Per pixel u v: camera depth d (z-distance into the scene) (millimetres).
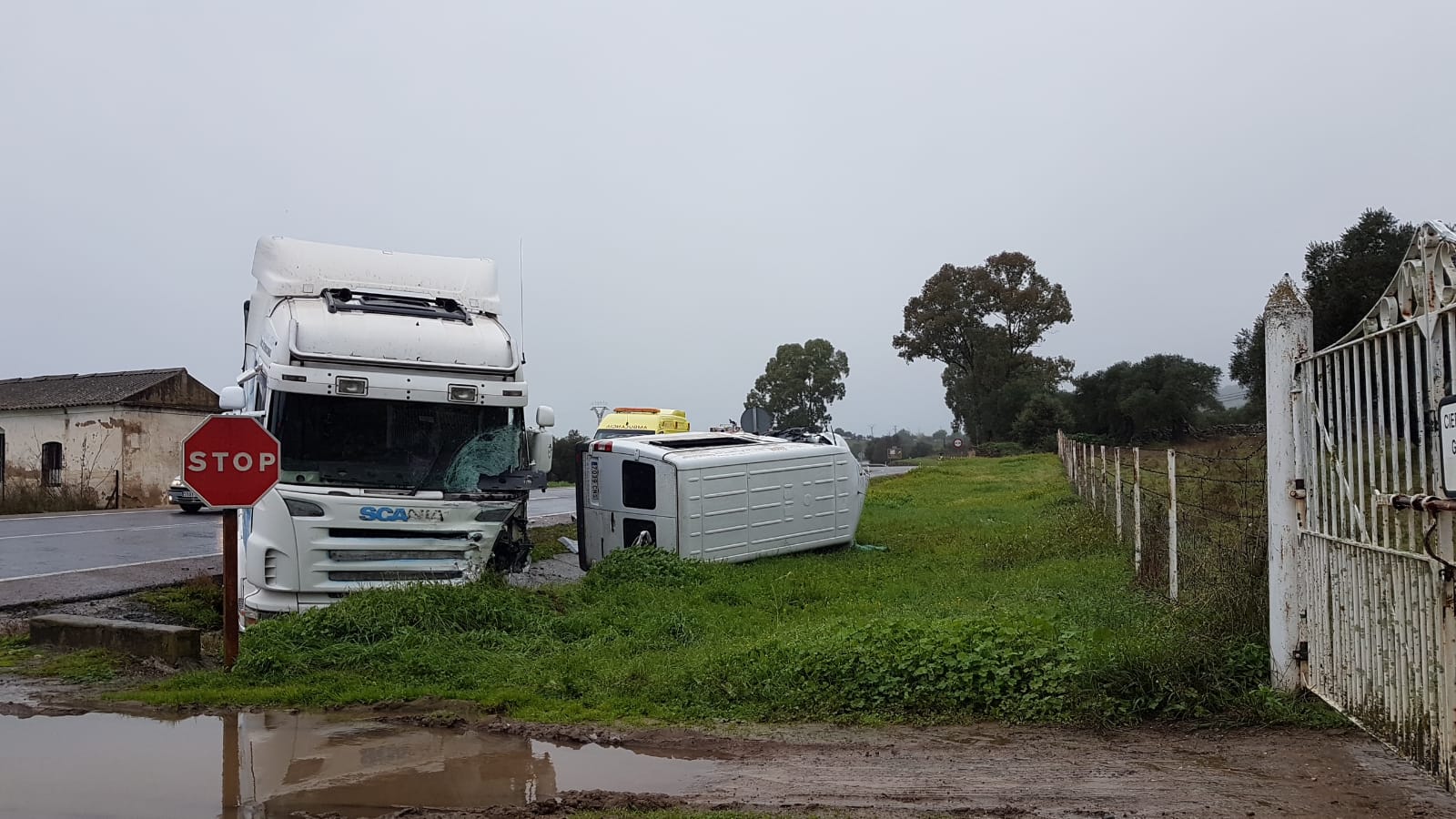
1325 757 5734
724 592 12039
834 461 16938
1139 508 12383
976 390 78062
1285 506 6695
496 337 12062
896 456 89812
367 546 10758
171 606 11992
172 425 38062
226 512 8531
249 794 5547
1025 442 67688
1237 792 5227
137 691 7922
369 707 7445
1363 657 5641
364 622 9078
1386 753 5770
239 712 7328
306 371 10805
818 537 16531
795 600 11781
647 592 11836
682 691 7492
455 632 9320
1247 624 7551
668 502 14625
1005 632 7547
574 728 6738
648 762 6035
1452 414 4422
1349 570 5820
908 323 80688
